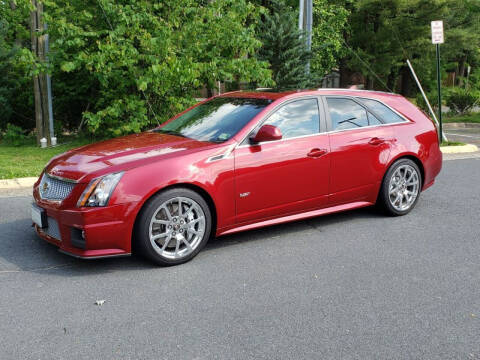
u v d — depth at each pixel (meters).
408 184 6.13
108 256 4.16
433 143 6.30
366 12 26.39
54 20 10.13
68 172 4.33
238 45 11.15
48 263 4.47
